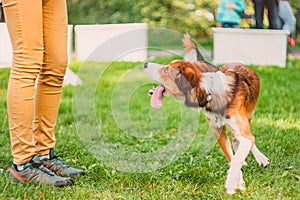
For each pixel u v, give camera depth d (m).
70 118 5.29
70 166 3.71
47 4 3.33
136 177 3.53
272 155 3.99
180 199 3.18
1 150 4.14
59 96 3.54
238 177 3.21
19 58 3.20
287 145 4.27
